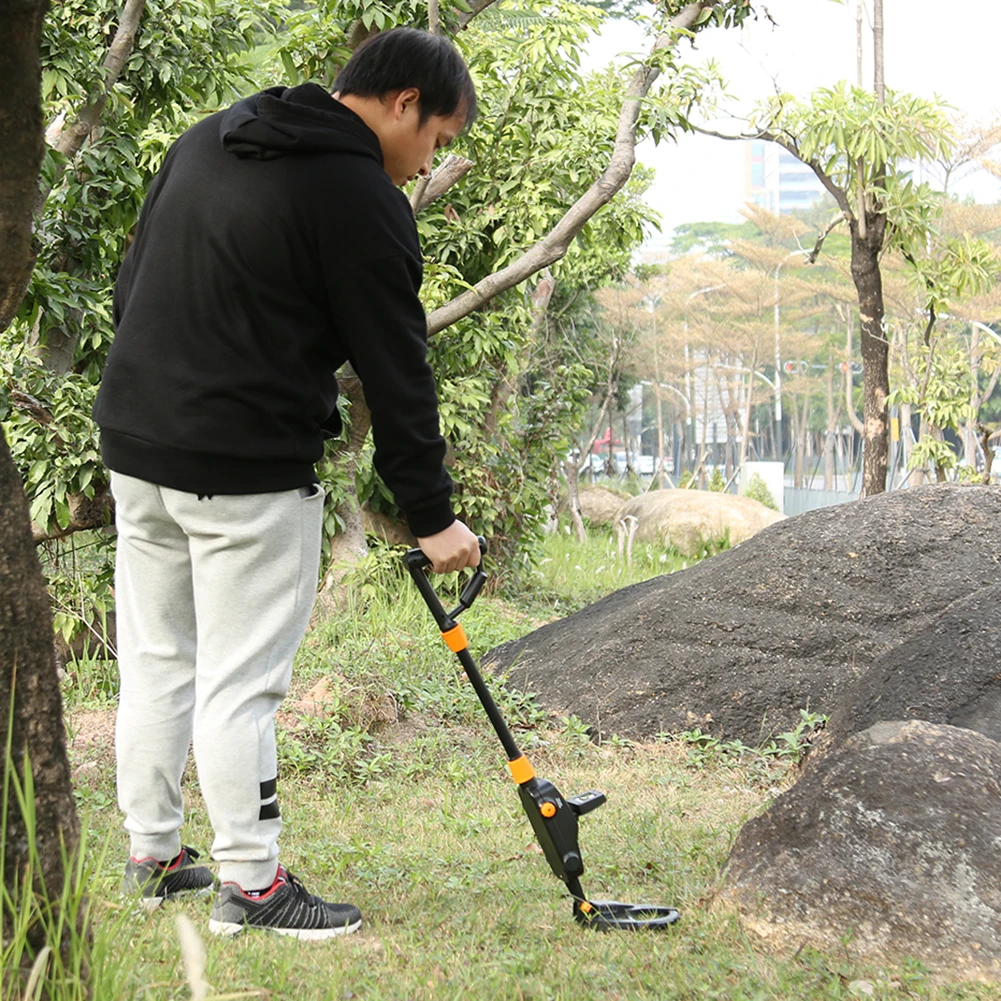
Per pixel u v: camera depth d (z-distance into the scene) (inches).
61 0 234.7
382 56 100.8
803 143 466.9
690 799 172.4
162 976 84.9
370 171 98.0
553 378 455.8
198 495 97.8
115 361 99.8
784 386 2482.8
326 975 91.0
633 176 557.0
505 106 350.6
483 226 378.6
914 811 111.3
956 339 1282.0
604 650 237.1
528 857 135.4
